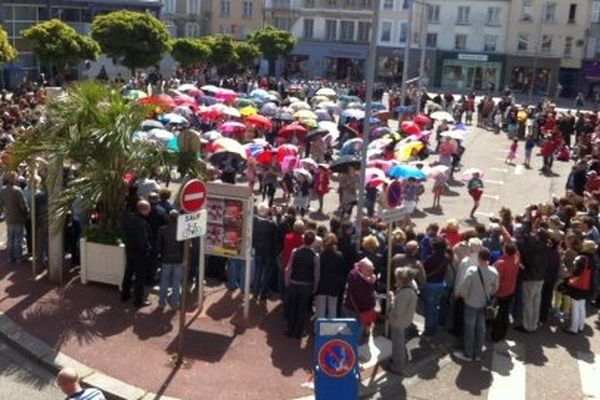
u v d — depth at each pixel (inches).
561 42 2709.2
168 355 458.0
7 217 599.2
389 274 486.9
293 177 826.2
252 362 454.3
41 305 523.8
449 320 526.9
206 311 525.7
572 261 537.0
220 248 516.4
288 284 482.9
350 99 1476.4
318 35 2910.9
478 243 474.6
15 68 1840.6
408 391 431.2
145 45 1640.0
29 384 425.7
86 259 560.7
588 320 555.5
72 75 1913.1
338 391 386.0
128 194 555.5
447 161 1051.3
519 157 1304.1
